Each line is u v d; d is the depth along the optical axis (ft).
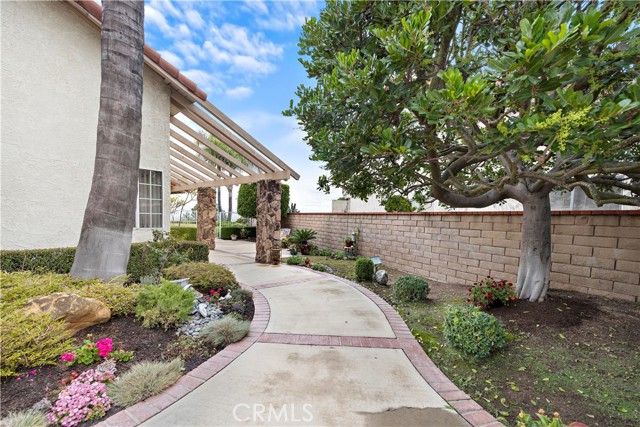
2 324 9.02
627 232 15.58
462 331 11.59
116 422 7.63
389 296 21.72
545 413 8.30
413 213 30.73
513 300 16.05
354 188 18.16
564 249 18.10
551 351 11.39
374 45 11.83
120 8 13.99
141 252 20.63
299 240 46.06
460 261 25.40
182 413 8.02
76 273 13.98
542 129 7.36
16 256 16.48
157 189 24.63
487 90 7.70
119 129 14.07
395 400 8.74
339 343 12.70
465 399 8.86
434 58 10.60
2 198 17.51
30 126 18.35
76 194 20.18
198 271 18.83
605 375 9.81
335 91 11.18
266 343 12.59
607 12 8.04
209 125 26.48
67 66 19.67
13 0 17.63
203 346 12.01
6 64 17.44
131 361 10.49
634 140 8.02
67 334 10.34
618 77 8.95
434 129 10.33
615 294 15.93
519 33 10.58
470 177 19.15
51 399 8.22
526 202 16.42
